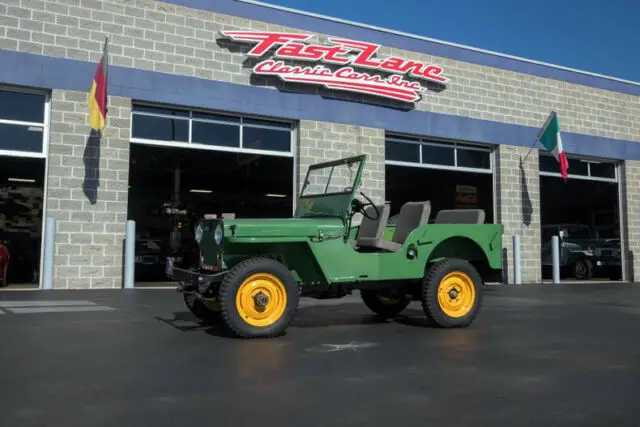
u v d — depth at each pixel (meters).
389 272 6.50
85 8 10.95
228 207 16.11
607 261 17.33
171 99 11.52
